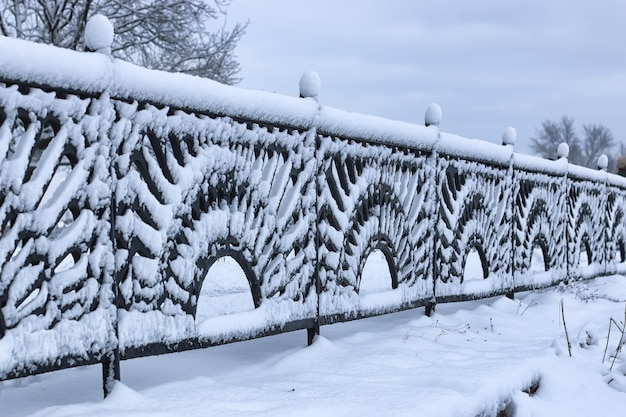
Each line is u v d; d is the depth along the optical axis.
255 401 3.59
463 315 7.19
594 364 5.36
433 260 6.76
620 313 8.16
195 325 4.12
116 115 3.65
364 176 5.77
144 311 3.81
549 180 9.42
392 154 6.14
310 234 5.16
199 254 4.12
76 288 3.47
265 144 4.68
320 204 5.25
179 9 15.20
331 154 5.38
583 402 4.87
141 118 3.76
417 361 4.80
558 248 9.83
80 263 3.48
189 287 4.07
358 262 5.68
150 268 3.82
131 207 3.73
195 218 4.16
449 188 7.16
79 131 3.46
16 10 13.42
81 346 3.43
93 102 3.53
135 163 3.82
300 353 4.90
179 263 4.00
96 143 3.53
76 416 3.20
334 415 3.45
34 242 3.26
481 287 7.67
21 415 3.39
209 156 4.20
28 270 3.23
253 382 4.14
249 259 4.58
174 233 3.96
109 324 3.57
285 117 4.79
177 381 4.06
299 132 5.05
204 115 4.19
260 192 4.64
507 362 4.89
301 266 5.07
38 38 13.44
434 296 6.77
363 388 3.97
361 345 5.28
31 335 3.22
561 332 6.88
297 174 5.05
